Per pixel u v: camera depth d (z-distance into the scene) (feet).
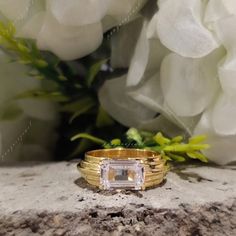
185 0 0.20
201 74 0.22
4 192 0.20
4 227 0.17
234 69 0.20
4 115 0.26
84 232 0.18
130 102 0.25
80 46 0.22
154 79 0.24
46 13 0.21
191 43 0.20
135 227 0.18
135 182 0.20
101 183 0.20
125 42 0.24
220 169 0.24
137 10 0.23
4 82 0.25
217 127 0.22
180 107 0.22
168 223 0.18
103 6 0.21
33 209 0.18
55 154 0.29
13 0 0.21
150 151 0.23
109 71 0.26
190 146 0.22
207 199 0.19
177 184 0.21
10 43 0.23
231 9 0.20
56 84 0.26
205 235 0.18
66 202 0.18
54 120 0.28
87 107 0.26
